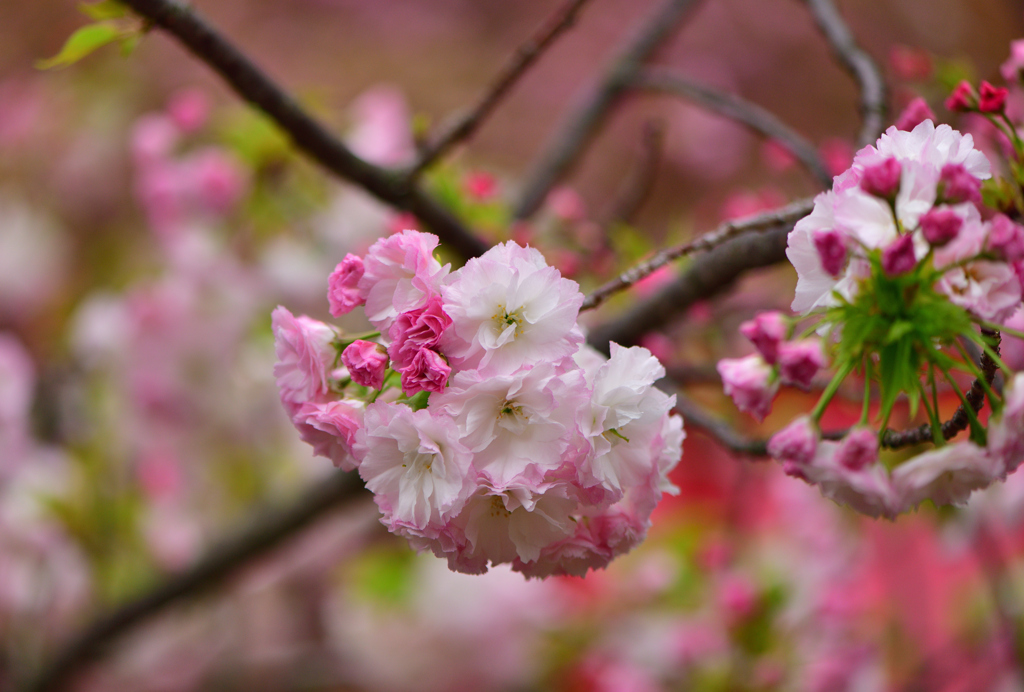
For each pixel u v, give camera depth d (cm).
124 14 143
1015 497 203
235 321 274
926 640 252
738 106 185
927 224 122
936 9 497
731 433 144
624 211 203
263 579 297
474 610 277
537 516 125
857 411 204
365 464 125
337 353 128
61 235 379
